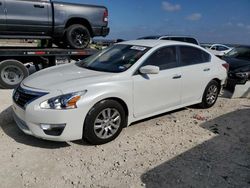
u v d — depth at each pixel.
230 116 6.14
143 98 4.89
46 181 3.46
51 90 4.09
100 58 5.45
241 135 5.09
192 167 3.89
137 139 4.71
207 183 3.53
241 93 7.84
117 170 3.76
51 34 8.92
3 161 3.86
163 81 5.16
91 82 4.30
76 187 3.38
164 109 5.38
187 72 5.67
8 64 7.61
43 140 4.52
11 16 7.98
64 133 4.04
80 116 4.09
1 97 6.70
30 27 8.38
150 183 3.50
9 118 5.35
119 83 4.51
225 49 22.92
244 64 8.38
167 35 12.98
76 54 8.98
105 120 4.40
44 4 8.44
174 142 4.67
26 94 4.21
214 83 6.48
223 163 4.04
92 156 4.09
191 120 5.74
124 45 5.56
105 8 9.65
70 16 8.92
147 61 5.00
